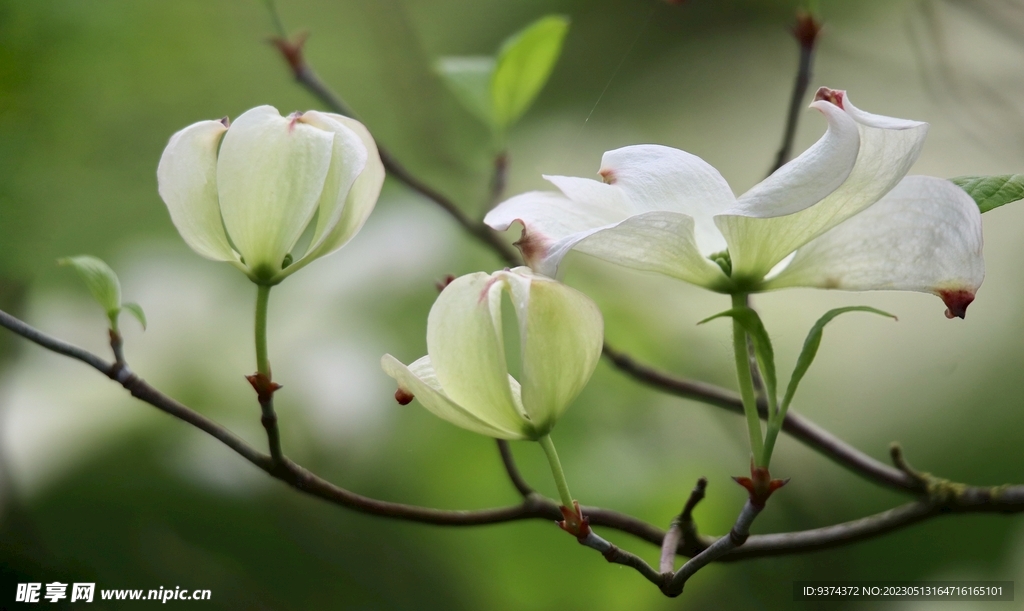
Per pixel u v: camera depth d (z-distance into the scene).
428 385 1.18
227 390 1.60
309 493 1.22
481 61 1.41
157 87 2.04
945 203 1.17
